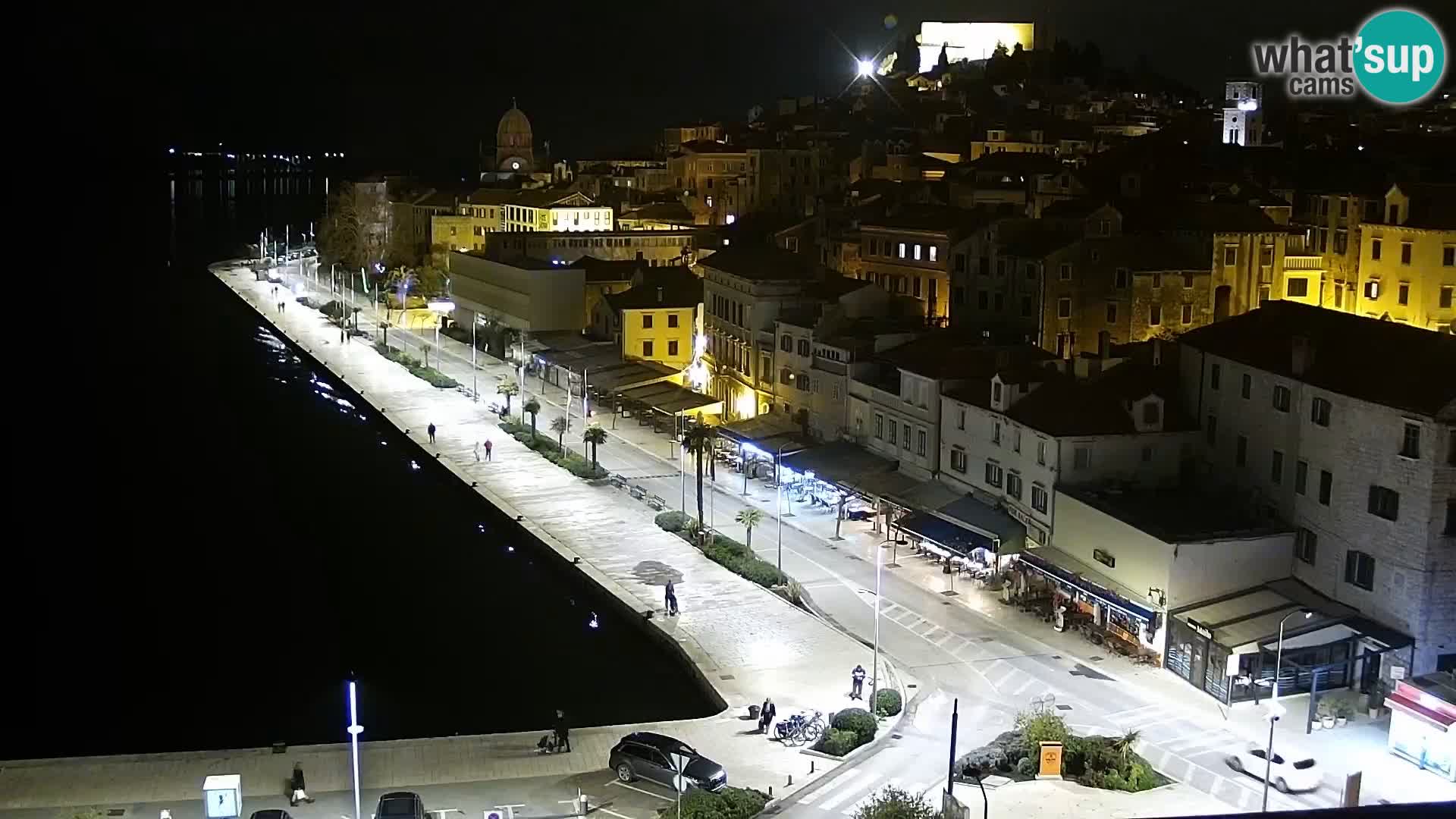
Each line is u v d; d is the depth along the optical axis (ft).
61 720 281.54
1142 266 418.51
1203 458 314.96
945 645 285.23
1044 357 364.17
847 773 226.38
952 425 352.08
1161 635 274.16
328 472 491.72
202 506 451.53
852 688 262.26
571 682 292.40
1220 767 229.25
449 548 401.49
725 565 339.36
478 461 455.22
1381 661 256.32
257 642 327.67
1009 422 327.26
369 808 213.25
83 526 429.79
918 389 363.56
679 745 223.51
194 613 349.82
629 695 283.18
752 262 474.90
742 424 434.30
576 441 479.41
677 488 415.44
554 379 582.35
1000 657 279.08
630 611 307.17
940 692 261.65
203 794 209.87
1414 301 411.75
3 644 328.08
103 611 352.08
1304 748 237.86
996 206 512.63
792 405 432.25
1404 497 255.09
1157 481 314.55
